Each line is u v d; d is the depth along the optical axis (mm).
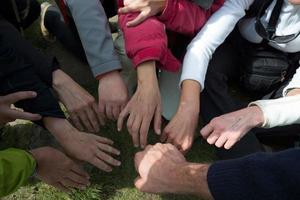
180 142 1044
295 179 670
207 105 1209
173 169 898
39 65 1097
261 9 1167
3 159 914
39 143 1241
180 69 1174
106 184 1186
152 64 1037
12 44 1102
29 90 1023
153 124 1117
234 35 1285
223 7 1162
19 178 942
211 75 1210
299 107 1043
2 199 1149
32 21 1388
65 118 1077
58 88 1108
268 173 704
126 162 1220
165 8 1058
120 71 1127
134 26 1055
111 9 1269
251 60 1243
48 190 1164
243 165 750
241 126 1033
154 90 1029
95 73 1070
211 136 1044
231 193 745
